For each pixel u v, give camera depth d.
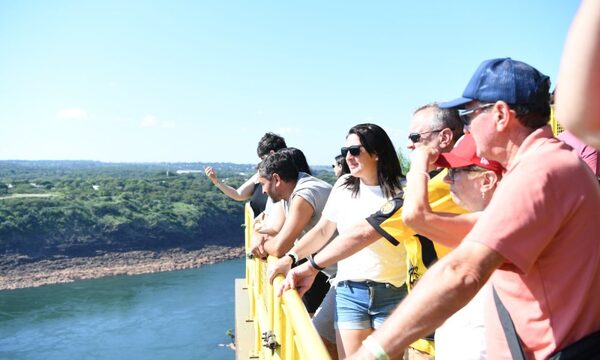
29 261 71.88
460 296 1.50
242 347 5.75
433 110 2.96
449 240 2.09
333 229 3.51
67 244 77.12
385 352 1.55
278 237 3.80
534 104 1.69
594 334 1.57
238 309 7.01
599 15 1.12
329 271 4.05
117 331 39.78
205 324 41.00
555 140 1.69
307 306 4.12
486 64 1.79
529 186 1.52
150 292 54.84
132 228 84.06
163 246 84.12
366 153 3.18
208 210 97.38
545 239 1.51
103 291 56.28
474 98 1.78
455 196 2.20
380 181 3.22
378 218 2.75
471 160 2.09
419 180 2.15
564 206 1.52
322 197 3.81
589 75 1.14
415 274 2.80
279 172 4.10
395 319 1.57
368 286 3.19
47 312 46.69
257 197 6.30
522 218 1.50
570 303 1.57
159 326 40.72
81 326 41.47
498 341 1.80
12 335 39.53
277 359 3.42
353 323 3.23
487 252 1.50
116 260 75.50
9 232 74.31
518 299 1.66
